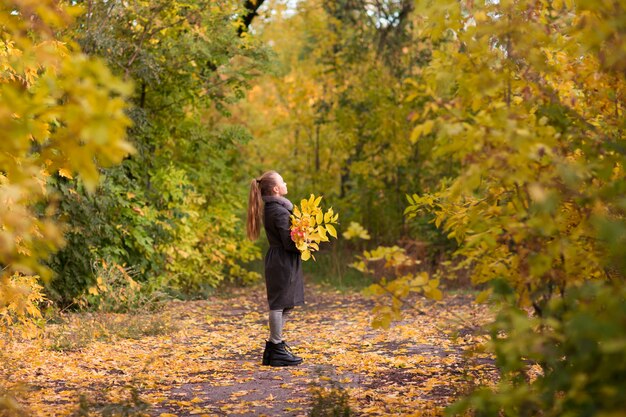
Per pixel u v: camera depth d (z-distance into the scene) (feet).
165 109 43.16
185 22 40.27
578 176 9.95
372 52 58.29
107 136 7.84
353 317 34.22
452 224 13.65
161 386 19.22
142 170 41.01
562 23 12.78
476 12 12.02
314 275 53.26
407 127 53.52
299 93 60.64
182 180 41.24
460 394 15.76
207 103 44.70
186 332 29.94
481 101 11.69
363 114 55.98
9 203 10.67
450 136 10.36
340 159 61.36
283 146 65.16
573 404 9.53
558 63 13.15
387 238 55.26
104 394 16.34
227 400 17.67
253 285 49.70
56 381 19.63
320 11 65.46
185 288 43.06
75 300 32.35
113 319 29.84
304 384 19.48
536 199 10.52
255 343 27.35
